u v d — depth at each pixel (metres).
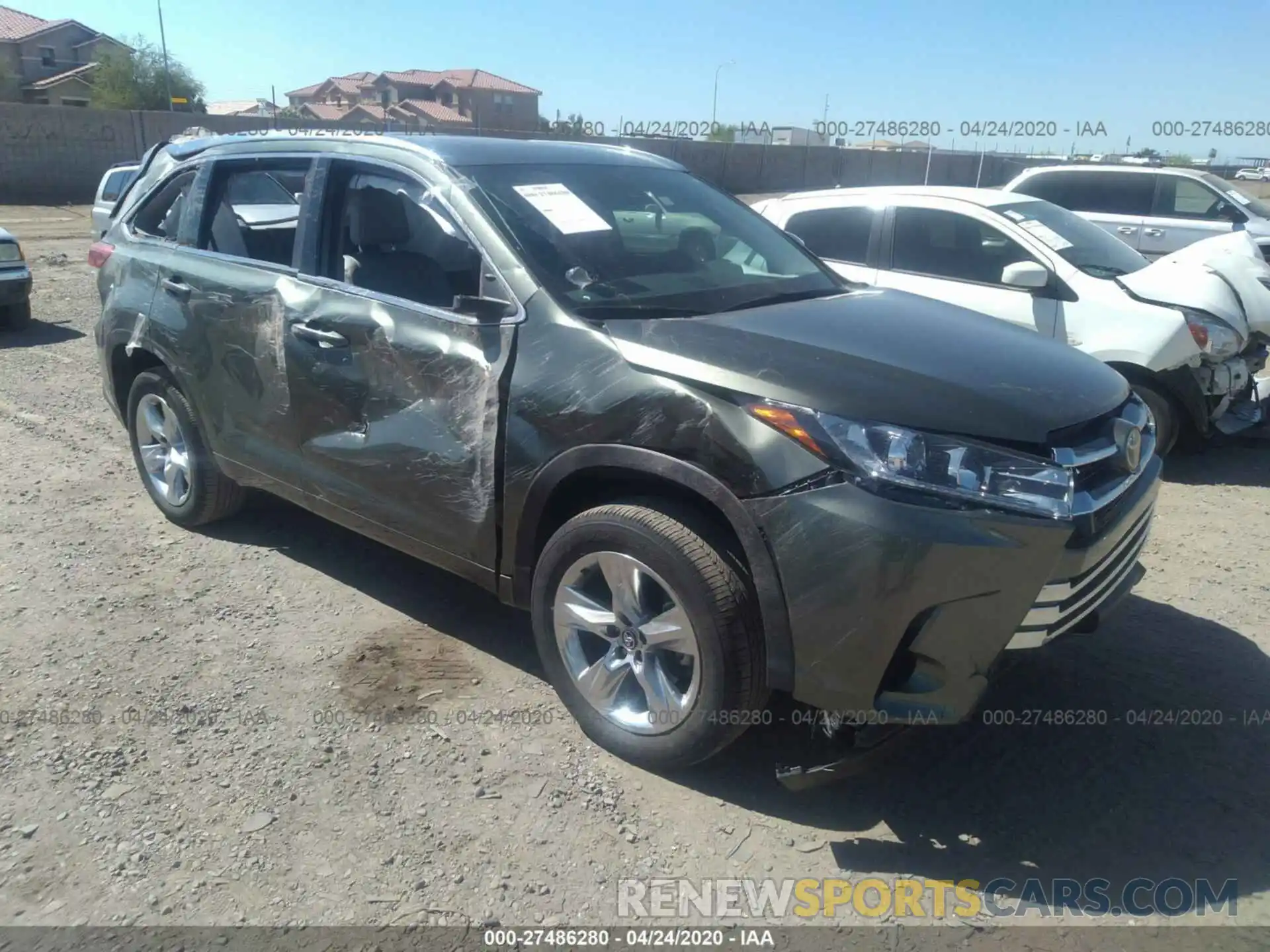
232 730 3.29
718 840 2.84
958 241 6.72
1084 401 2.92
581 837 2.83
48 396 7.50
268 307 3.99
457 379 3.32
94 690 3.51
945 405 2.70
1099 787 3.09
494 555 3.34
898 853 2.80
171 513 4.93
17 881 2.63
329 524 5.07
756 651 2.80
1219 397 6.20
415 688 3.56
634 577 2.98
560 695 3.30
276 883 2.64
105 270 5.07
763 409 2.70
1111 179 11.85
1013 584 2.60
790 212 7.46
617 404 2.93
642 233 3.76
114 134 29.05
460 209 3.49
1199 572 4.69
